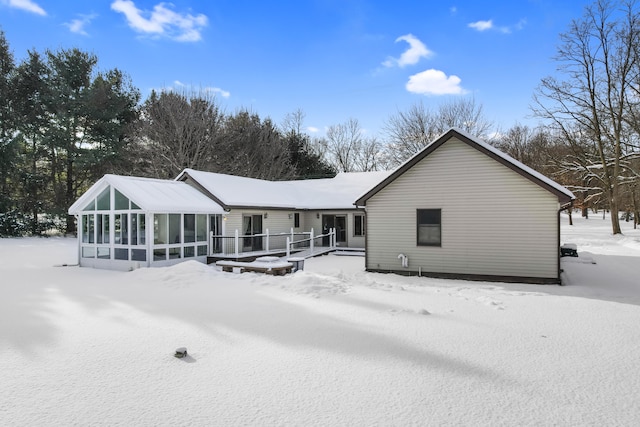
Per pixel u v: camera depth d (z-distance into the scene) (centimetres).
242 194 1931
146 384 412
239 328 627
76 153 3066
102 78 3209
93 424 330
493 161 1188
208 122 3538
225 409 356
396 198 1322
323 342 552
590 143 2920
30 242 2667
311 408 357
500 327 627
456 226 1237
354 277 1163
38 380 424
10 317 707
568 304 809
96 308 779
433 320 672
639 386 405
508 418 338
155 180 1697
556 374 436
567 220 5353
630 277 1208
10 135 2903
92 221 1552
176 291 968
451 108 3991
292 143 4344
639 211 3553
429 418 337
